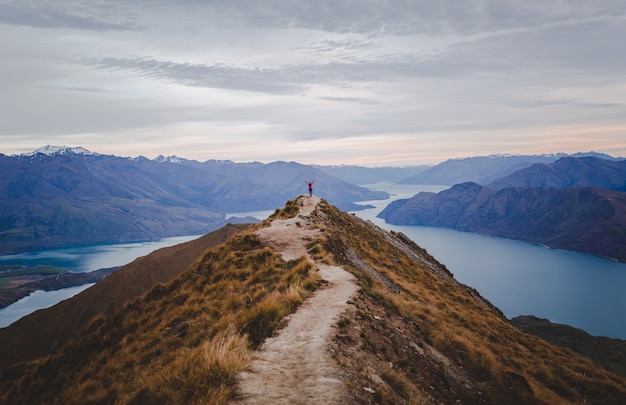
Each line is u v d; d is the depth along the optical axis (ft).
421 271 131.34
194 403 30.60
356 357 40.24
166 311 78.89
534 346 93.81
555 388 72.54
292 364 36.65
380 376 38.63
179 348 54.39
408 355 49.08
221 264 90.12
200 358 36.22
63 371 73.15
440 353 57.57
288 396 30.68
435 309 84.43
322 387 32.01
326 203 171.83
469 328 84.48
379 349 45.73
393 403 34.01
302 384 32.71
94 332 82.64
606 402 73.20
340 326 46.70
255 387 31.86
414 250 190.49
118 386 46.52
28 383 73.36
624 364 299.17
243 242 101.35
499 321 112.68
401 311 63.93
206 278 86.33
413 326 61.11
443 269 192.54
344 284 66.33
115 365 60.54
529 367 75.41
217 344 38.58
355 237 134.31
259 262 86.02
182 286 88.94
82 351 77.71
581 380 78.64
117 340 76.13
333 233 110.11
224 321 53.83
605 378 84.17
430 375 48.16
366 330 48.91
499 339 86.43
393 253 140.87
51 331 311.68
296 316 50.57
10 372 78.48
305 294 60.08
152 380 38.40
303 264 73.46
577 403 68.64
